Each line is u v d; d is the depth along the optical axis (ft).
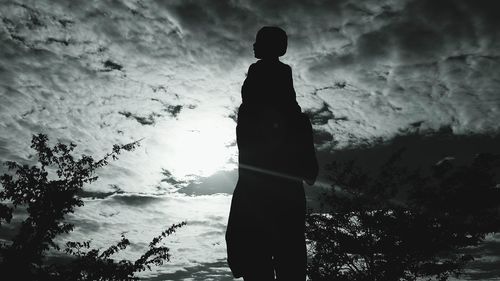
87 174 25.04
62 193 23.88
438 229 48.39
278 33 5.76
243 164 5.38
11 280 22.57
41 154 24.71
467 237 48.16
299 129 5.40
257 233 5.20
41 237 23.49
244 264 5.26
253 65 5.76
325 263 49.96
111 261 25.16
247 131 5.43
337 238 49.67
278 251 5.22
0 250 22.81
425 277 50.19
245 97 5.60
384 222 49.11
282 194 5.22
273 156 5.30
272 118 5.37
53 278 23.48
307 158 5.33
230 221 5.37
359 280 48.24
